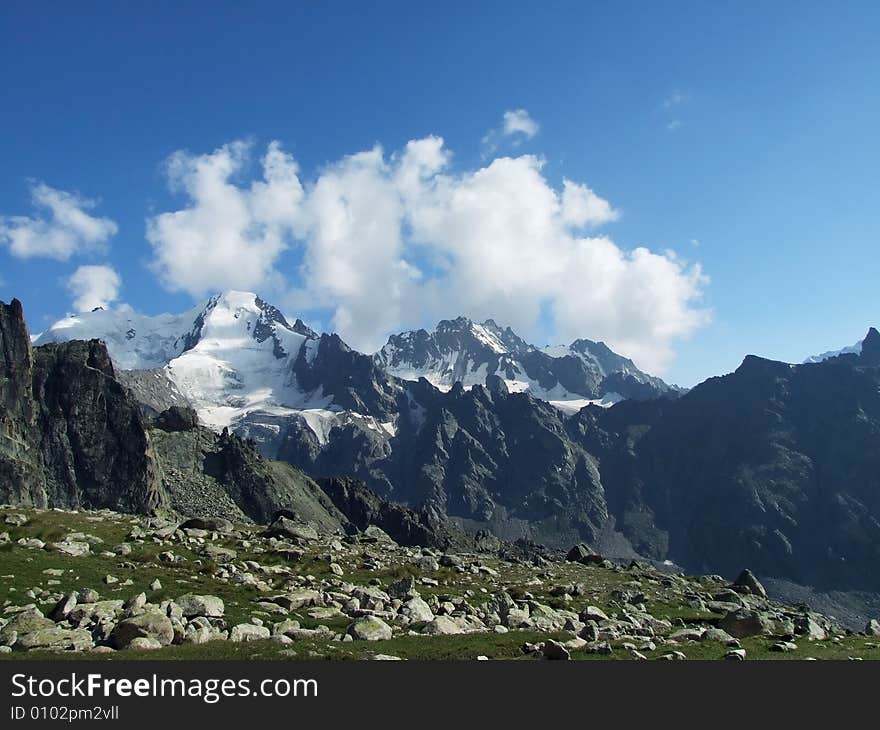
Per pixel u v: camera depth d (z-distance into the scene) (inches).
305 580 2025.1
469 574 2704.2
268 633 1412.4
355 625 1488.7
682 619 2162.9
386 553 2952.8
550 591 2431.1
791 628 2017.7
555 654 1365.7
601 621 1865.2
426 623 1594.5
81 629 1317.7
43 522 2404.0
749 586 3336.6
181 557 2127.2
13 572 1657.2
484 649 1413.6
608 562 3831.2
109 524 2554.1
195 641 1325.0
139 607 1423.5
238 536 2802.7
